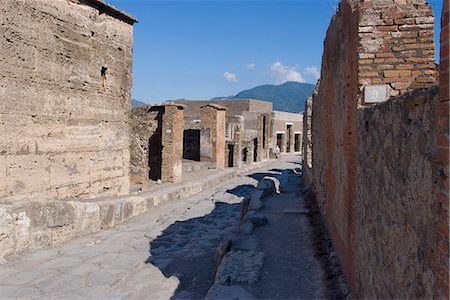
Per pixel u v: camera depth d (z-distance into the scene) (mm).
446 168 1903
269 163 29203
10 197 8016
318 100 9469
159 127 16375
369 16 4297
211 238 8922
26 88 8328
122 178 11938
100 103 10820
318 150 9305
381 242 3158
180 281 6250
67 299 5465
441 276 1956
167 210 12156
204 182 16844
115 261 7160
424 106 2254
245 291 4789
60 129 9344
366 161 3820
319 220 8055
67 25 9469
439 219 1994
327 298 4602
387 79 4230
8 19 7844
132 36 12227
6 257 6957
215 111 22672
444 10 2059
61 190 9438
